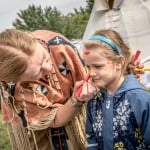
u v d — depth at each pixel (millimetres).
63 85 2494
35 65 2213
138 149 2176
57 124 2469
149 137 2113
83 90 2221
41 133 2590
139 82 2254
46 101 2455
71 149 2566
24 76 2227
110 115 2207
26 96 2445
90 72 2189
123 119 2166
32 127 2469
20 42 2186
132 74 2277
